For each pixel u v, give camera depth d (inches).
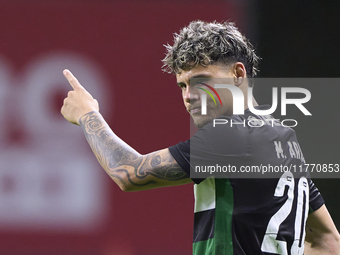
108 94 524.7
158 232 534.6
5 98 517.3
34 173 523.2
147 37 533.3
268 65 607.5
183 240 534.3
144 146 525.0
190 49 220.8
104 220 530.3
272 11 603.2
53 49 522.9
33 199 522.6
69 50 524.1
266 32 606.2
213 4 543.8
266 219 212.7
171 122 530.3
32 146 523.5
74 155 530.6
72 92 241.6
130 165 213.2
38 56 521.3
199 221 220.8
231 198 211.3
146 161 212.2
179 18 537.6
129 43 531.2
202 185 219.1
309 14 607.5
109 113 523.5
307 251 262.1
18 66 519.2
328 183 592.1
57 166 526.9
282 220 216.8
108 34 529.0
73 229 526.3
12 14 520.7
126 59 530.0
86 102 239.1
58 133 527.8
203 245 216.7
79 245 525.0
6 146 519.2
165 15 536.4
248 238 210.2
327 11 606.5
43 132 525.0
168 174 210.2
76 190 528.7
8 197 519.2
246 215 210.2
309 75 605.0
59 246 522.0
